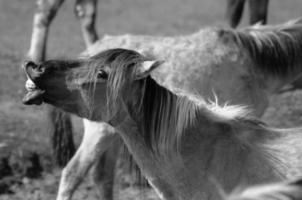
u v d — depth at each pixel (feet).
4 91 57.67
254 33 36.40
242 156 24.56
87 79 23.88
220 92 34.99
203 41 35.88
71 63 24.34
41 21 46.91
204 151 24.63
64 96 24.27
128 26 83.35
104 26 83.56
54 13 47.03
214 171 24.53
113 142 34.40
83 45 73.87
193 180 24.63
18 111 52.85
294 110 50.06
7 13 91.45
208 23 83.66
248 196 17.44
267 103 36.94
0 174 41.86
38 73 24.08
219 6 94.07
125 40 36.17
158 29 81.15
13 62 66.44
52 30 82.94
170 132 24.31
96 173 35.40
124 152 29.76
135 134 24.53
